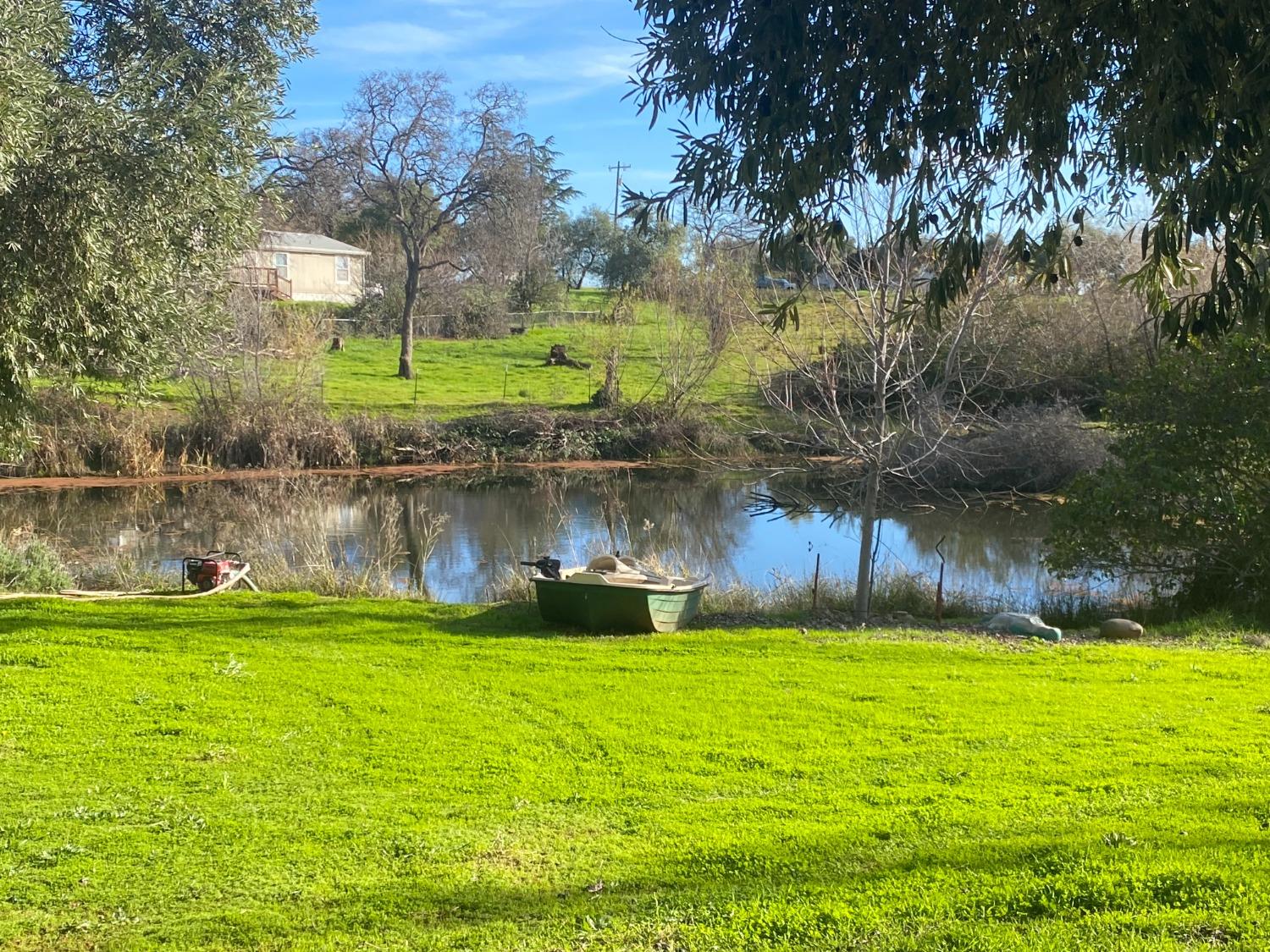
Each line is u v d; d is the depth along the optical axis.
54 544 20.41
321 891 4.95
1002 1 4.70
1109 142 5.33
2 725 7.56
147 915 4.72
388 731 7.62
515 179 45.75
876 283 13.15
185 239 11.80
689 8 4.85
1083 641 11.75
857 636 11.58
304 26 12.73
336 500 27.64
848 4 4.77
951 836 5.47
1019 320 26.20
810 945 4.23
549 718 8.05
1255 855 4.96
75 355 11.02
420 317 53.09
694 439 35.41
